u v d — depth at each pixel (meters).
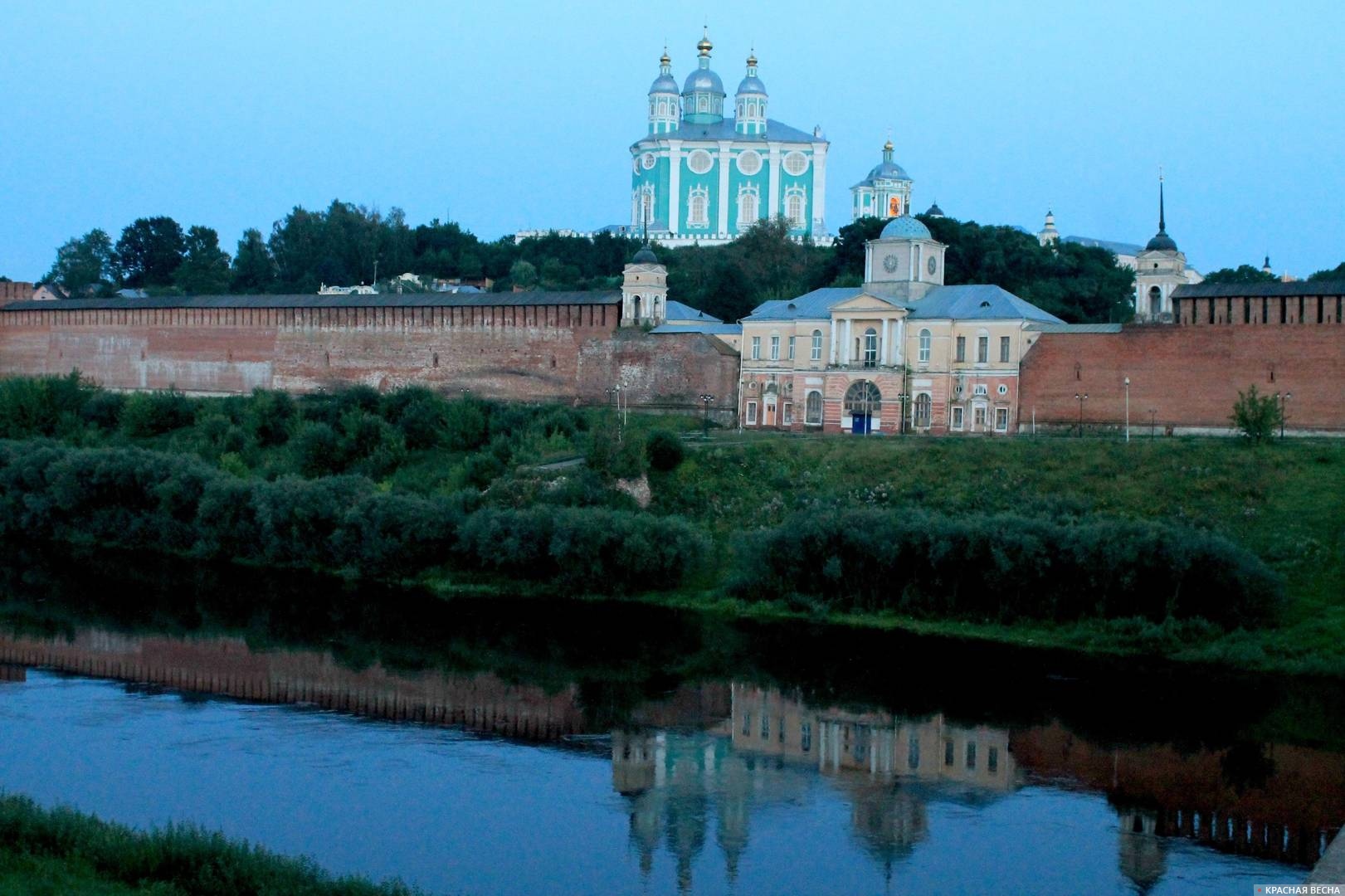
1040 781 56.56
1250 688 68.12
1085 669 71.44
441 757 58.41
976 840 50.44
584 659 74.56
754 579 83.75
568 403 127.62
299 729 61.66
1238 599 73.38
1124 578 74.44
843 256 166.50
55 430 128.75
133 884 40.44
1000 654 74.06
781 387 120.25
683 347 122.38
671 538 86.44
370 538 91.81
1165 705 65.94
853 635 78.00
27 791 52.66
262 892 39.78
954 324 112.50
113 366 153.12
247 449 117.06
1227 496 84.25
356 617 83.00
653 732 62.44
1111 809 53.53
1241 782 56.44
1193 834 51.00
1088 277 164.75
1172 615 74.25
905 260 121.06
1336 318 97.44
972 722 64.00
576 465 97.25
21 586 90.56
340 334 138.88
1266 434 91.44
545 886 45.94
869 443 100.94
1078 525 80.00
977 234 160.00
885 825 51.66
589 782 55.78
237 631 79.88
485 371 131.62
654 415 122.94
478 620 82.44
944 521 80.25
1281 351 98.94
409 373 135.38
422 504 92.00
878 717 64.69
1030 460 92.81
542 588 87.88
